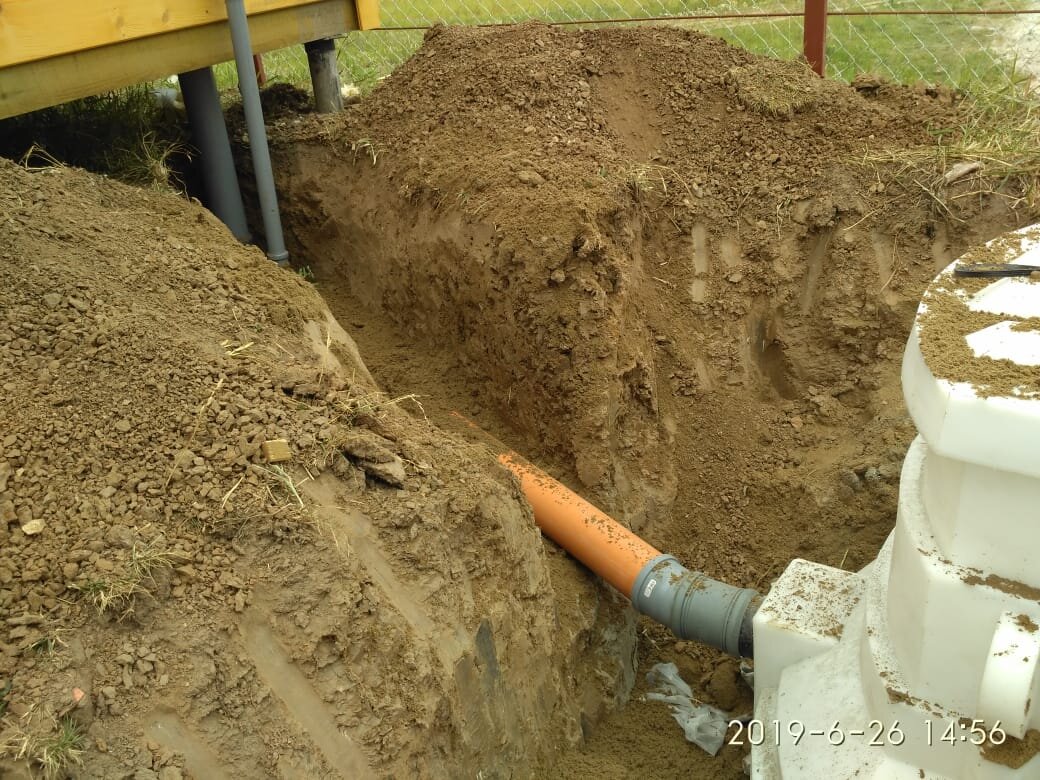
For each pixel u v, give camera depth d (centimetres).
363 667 207
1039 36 570
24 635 175
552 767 275
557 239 343
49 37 347
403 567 223
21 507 195
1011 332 188
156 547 194
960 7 616
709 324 391
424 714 212
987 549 188
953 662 198
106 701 174
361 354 414
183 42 397
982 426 171
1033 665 179
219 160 435
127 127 449
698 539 370
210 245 313
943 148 387
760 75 428
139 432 217
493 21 727
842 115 412
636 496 363
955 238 371
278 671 197
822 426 380
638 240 383
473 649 232
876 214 380
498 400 385
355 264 450
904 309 370
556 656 286
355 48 709
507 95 429
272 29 442
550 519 331
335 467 226
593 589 334
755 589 337
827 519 348
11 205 278
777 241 391
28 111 351
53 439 209
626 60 445
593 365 342
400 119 446
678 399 385
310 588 204
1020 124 404
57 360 226
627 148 415
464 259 378
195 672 184
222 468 214
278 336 275
